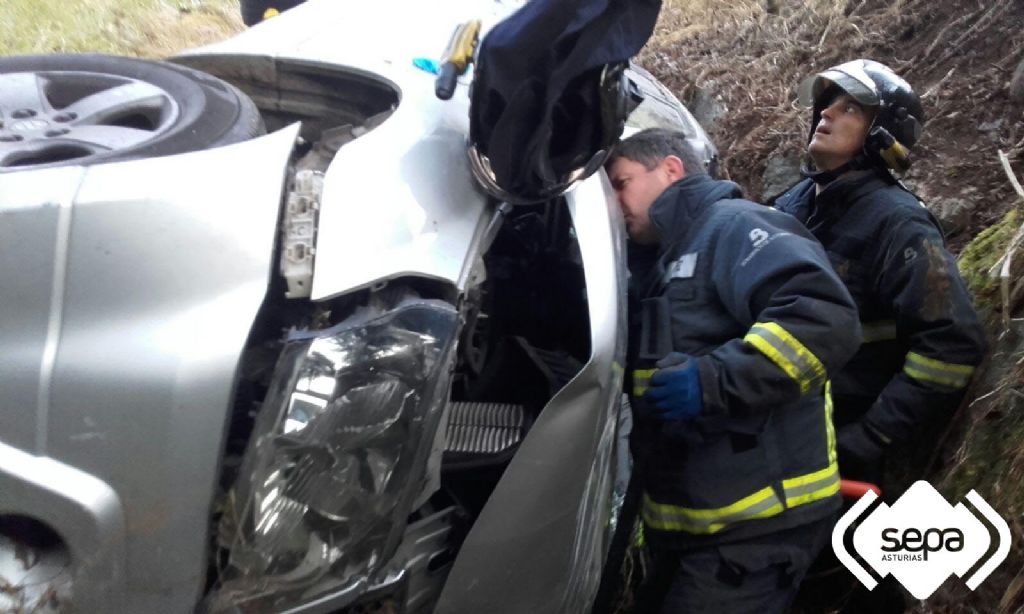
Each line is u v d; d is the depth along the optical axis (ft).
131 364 4.23
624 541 7.12
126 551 4.22
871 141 8.29
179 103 5.51
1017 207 9.20
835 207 8.62
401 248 4.82
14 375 4.20
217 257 4.44
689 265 6.64
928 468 8.55
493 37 5.04
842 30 14.53
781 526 6.55
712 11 18.02
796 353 5.89
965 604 7.45
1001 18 12.34
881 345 8.56
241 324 4.34
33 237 4.33
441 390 4.62
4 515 4.24
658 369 6.17
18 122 5.30
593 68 5.15
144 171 4.59
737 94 14.73
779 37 15.70
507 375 6.53
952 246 10.09
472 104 5.24
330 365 4.41
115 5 17.71
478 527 4.96
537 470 5.09
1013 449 7.52
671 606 6.87
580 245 5.69
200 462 4.22
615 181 7.20
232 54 6.98
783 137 13.00
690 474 6.67
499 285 6.93
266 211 4.63
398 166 5.23
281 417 4.36
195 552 4.27
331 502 4.44
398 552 4.88
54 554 4.34
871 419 8.11
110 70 5.93
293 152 5.32
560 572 5.45
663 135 7.29
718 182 6.93
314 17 7.90
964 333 7.75
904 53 13.43
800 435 6.65
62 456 4.19
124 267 4.35
